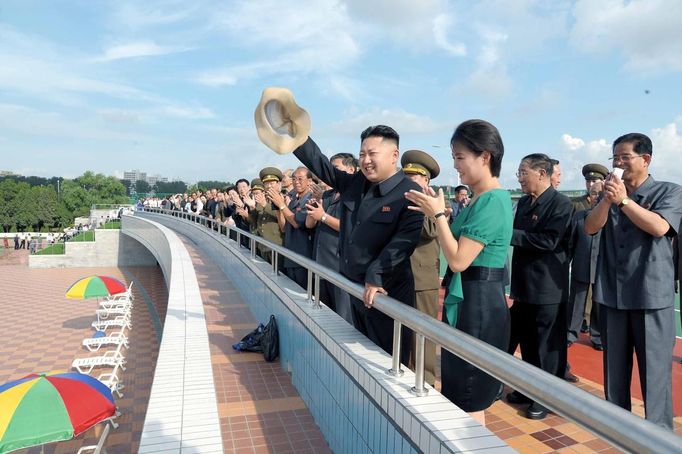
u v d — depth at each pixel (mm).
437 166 4082
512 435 3082
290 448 3133
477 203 2240
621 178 2850
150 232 24734
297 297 4301
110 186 96938
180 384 3881
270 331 4824
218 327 5957
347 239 3045
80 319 20391
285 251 4598
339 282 3053
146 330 18406
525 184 3637
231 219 11898
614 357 3025
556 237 3369
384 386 2248
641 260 2840
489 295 2268
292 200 6055
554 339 3564
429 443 1825
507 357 1573
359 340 2973
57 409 5844
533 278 3543
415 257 3922
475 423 1885
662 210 2727
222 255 10555
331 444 3092
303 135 3086
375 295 2586
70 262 36250
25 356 15344
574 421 1243
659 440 994
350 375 2693
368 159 2783
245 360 4816
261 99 3002
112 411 6348
